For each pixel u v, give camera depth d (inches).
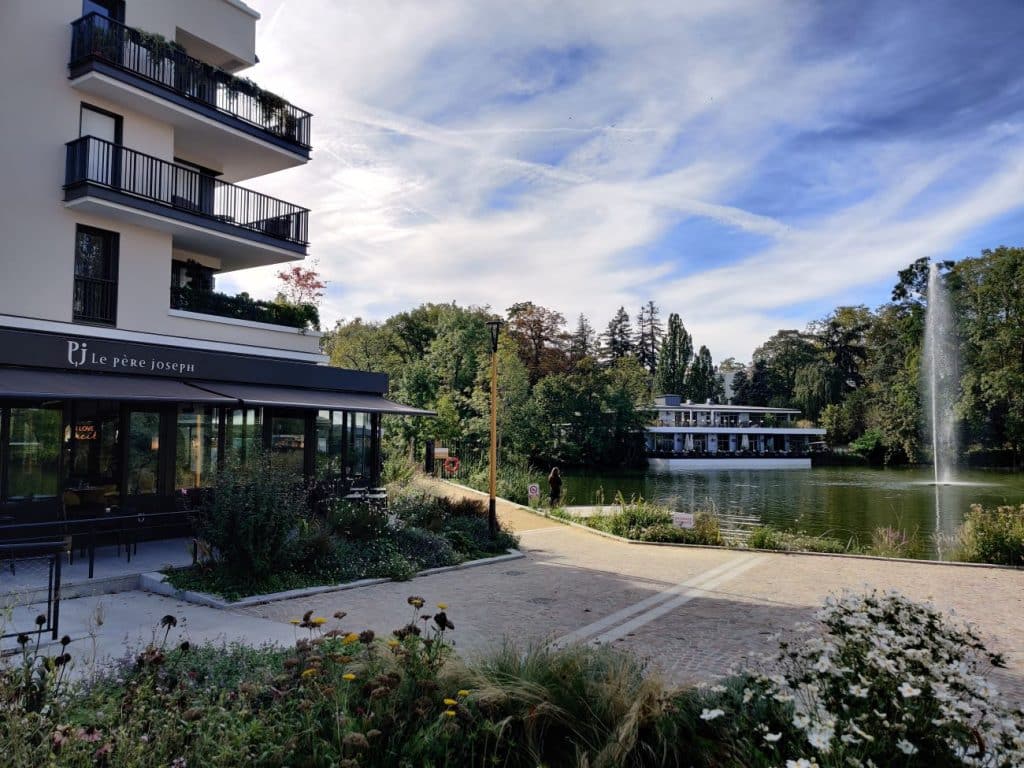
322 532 525.0
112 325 649.0
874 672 172.2
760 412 3454.7
